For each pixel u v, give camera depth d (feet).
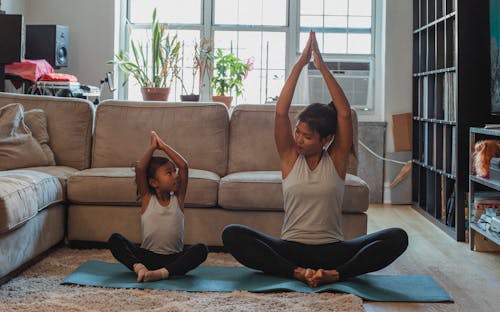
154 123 13.06
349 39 19.69
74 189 11.35
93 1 18.93
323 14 19.70
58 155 12.91
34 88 16.11
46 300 8.28
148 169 9.74
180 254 9.72
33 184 9.77
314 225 9.45
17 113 12.44
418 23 18.19
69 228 11.59
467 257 11.72
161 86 18.16
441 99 15.58
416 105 18.21
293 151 9.64
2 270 8.63
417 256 11.75
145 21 19.86
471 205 12.48
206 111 13.15
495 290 9.49
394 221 15.72
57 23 18.93
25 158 12.15
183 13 19.83
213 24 19.81
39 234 10.19
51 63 17.65
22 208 8.98
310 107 9.39
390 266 10.91
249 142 13.03
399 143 18.66
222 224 11.50
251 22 19.81
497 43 12.33
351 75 19.56
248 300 8.46
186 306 8.16
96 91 17.28
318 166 9.45
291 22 19.67
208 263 10.66
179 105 13.26
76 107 13.15
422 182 17.48
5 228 8.45
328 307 8.21
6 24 15.43
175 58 18.89
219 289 8.98
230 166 12.99
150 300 8.38
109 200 11.39
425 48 17.58
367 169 18.81
